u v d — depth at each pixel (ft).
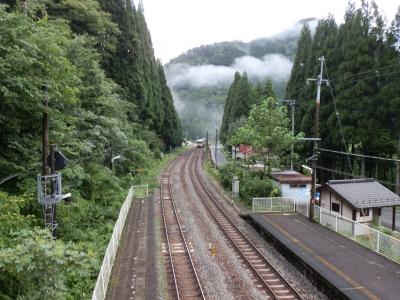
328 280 38.09
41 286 26.48
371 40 95.45
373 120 90.79
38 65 37.37
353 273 40.19
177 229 63.87
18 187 45.37
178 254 50.65
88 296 34.22
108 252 40.91
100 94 79.25
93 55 72.64
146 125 160.97
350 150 102.99
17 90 36.32
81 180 61.31
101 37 107.34
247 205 84.02
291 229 59.36
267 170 97.55
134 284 39.81
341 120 96.78
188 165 171.53
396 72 88.02
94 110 77.92
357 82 94.68
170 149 244.42
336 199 66.28
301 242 51.98
